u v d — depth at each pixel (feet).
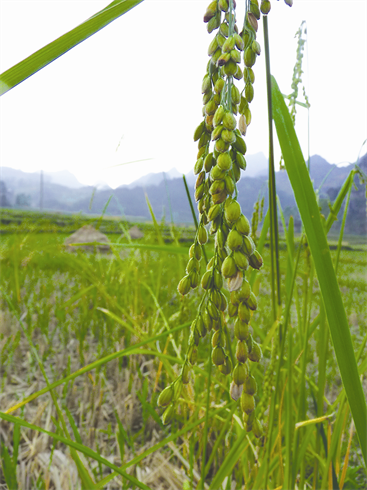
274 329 0.90
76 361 3.43
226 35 0.47
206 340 3.30
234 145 0.44
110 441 2.31
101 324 3.95
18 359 3.40
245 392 0.46
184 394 1.88
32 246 4.19
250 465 1.44
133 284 3.60
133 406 2.63
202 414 1.87
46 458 2.09
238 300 0.44
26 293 5.22
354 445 2.01
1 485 1.78
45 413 2.55
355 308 4.85
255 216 1.24
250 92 0.46
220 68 0.45
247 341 0.45
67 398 2.70
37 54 0.47
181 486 1.89
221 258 0.46
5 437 2.26
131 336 3.35
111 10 0.50
